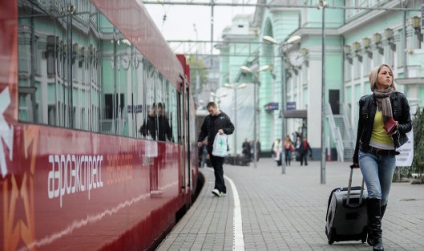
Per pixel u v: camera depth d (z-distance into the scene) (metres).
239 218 13.23
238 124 69.00
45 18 4.82
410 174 23.39
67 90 5.36
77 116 5.64
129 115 8.12
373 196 8.41
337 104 57.97
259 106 77.56
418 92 38.31
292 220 12.91
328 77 57.91
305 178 29.42
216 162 18.53
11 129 4.11
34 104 4.54
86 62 6.05
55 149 4.91
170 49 13.59
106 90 6.89
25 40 4.41
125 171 7.66
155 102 10.67
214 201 17.08
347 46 56.09
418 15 38.34
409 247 9.16
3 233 3.89
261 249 9.34
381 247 8.51
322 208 15.28
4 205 3.92
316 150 58.62
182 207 15.97
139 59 9.09
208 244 9.88
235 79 94.25
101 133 6.50
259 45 76.44
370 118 8.38
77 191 5.45
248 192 20.39
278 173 35.41
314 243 9.81
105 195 6.52
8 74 4.11
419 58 38.53
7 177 3.99
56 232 4.85
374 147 8.42
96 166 6.20
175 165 13.59
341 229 9.05
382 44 47.31
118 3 7.67
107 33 7.02
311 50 58.12
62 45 5.25
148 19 10.17
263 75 75.44
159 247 9.60
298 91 64.75
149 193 9.56
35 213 4.42
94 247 6.00
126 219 7.62
